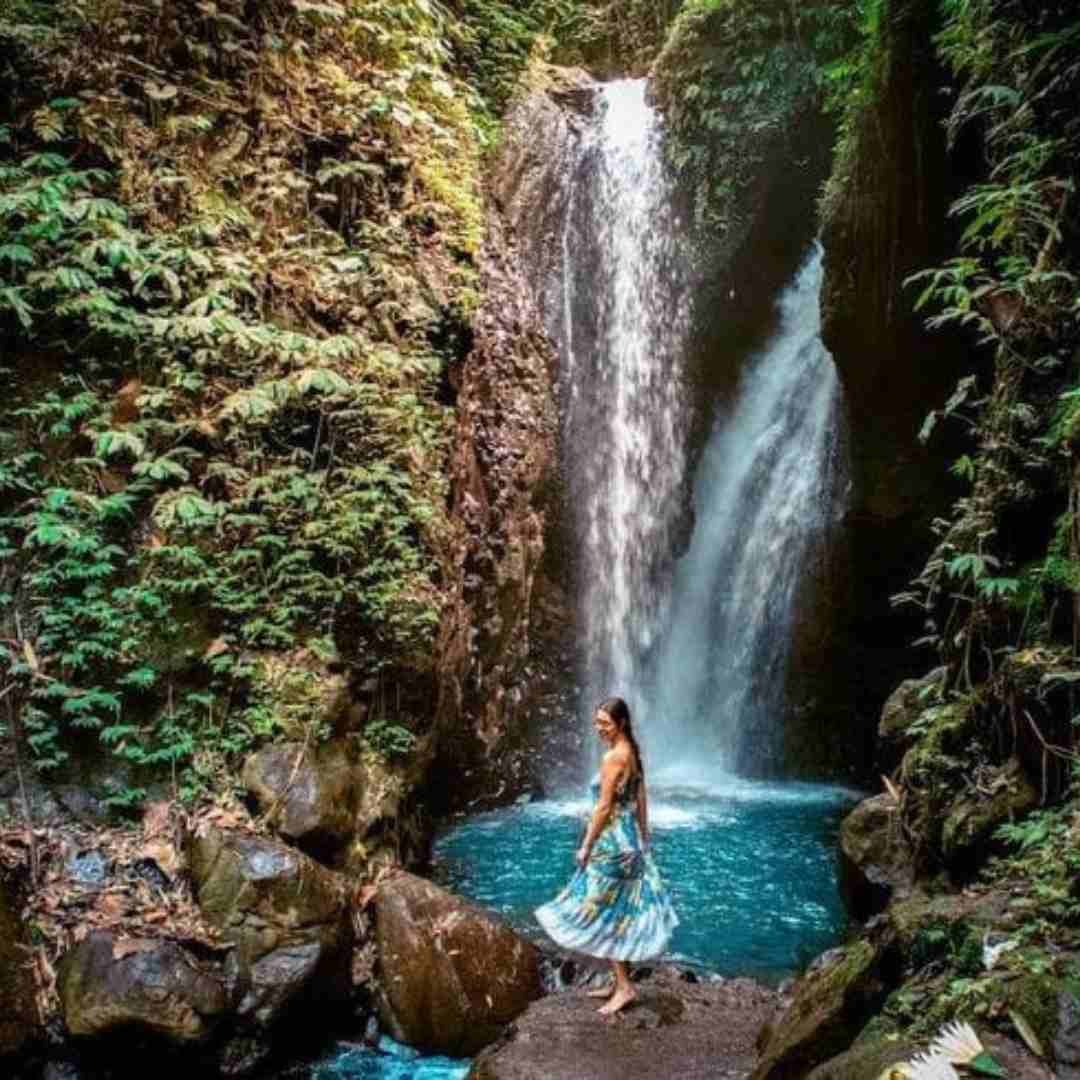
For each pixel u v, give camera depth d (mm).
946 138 8422
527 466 11062
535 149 12531
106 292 6793
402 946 5680
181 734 6363
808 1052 3715
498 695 10484
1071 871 3834
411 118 9023
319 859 6188
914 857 5879
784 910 7133
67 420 6586
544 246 12383
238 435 7129
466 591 9648
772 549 12211
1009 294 5773
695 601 13070
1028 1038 2906
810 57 12031
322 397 7516
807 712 11633
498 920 6094
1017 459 5598
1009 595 5344
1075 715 4711
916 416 10000
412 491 7883
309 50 8789
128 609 6500
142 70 7617
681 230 12664
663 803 10414
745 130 12281
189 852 5828
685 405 13094
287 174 8117
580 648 11875
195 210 7535
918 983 3412
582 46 14578
